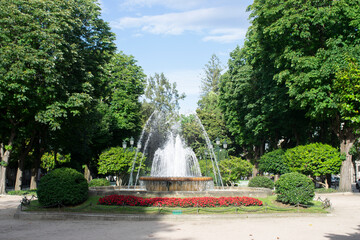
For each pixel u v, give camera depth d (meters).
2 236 8.54
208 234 8.76
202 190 15.68
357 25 19.11
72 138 26.94
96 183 19.41
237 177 26.77
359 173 53.84
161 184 15.27
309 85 20.30
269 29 21.50
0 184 21.50
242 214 11.65
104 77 27.30
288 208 12.78
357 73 14.54
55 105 19.72
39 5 19.28
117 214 11.46
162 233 8.88
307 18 19.67
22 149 24.98
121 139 36.06
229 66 36.84
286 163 26.17
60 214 11.44
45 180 12.55
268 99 27.38
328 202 14.28
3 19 18.06
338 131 24.00
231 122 37.00
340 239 8.30
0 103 19.03
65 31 20.05
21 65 17.80
